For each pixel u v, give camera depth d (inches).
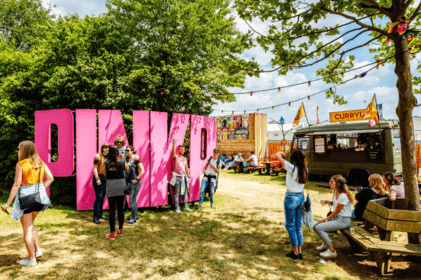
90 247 173.6
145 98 334.3
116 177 187.0
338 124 450.6
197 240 193.3
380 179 193.6
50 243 177.9
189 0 439.2
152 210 275.3
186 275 140.3
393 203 183.8
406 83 159.8
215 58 445.7
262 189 407.8
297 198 157.8
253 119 749.3
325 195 358.9
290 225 160.4
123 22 415.8
